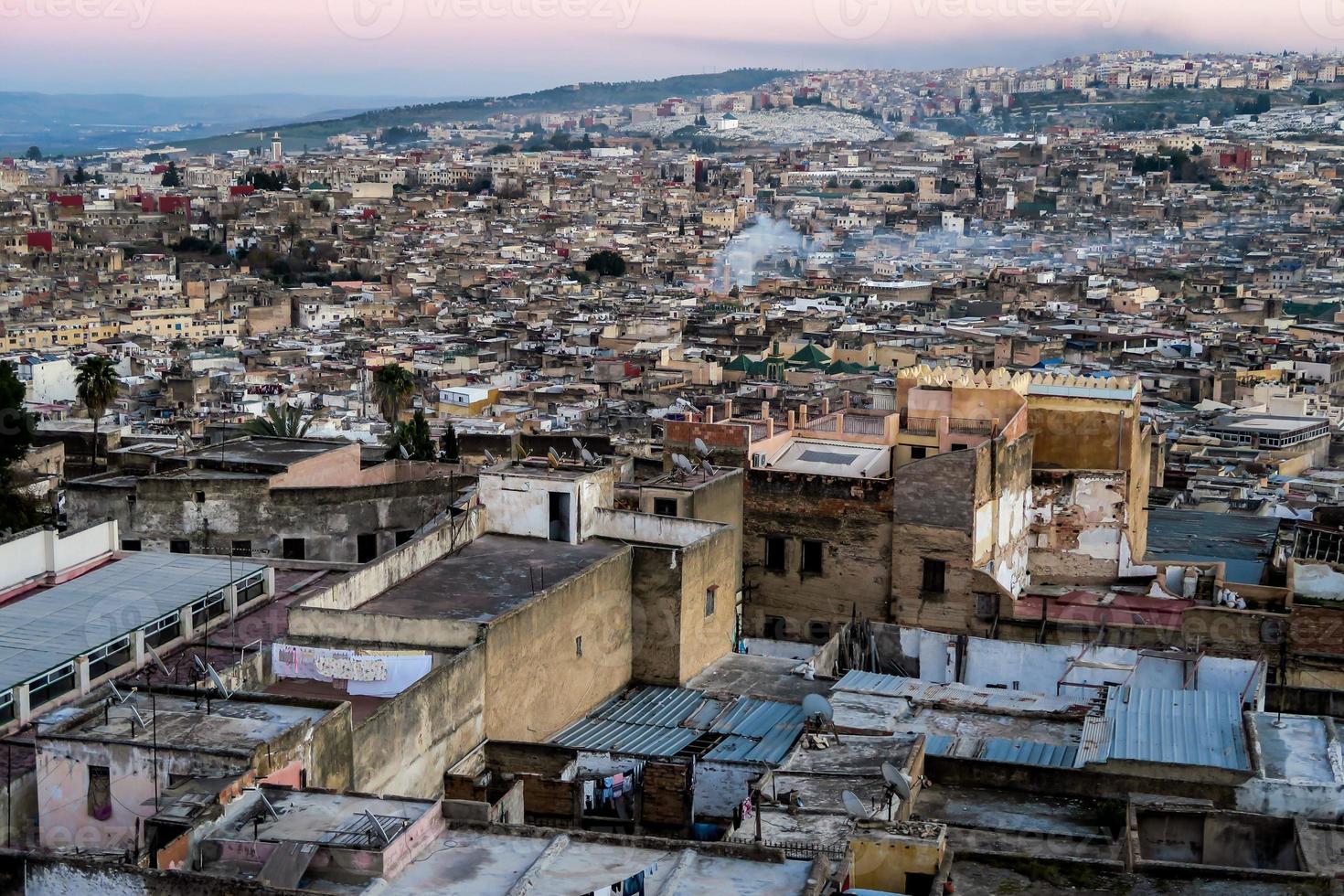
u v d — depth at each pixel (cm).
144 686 4816
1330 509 9456
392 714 4938
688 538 6881
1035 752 5641
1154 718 5659
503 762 5575
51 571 6138
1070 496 8481
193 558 6462
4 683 5028
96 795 4322
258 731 4441
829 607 8031
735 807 5012
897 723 6034
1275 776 5188
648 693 6456
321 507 7881
